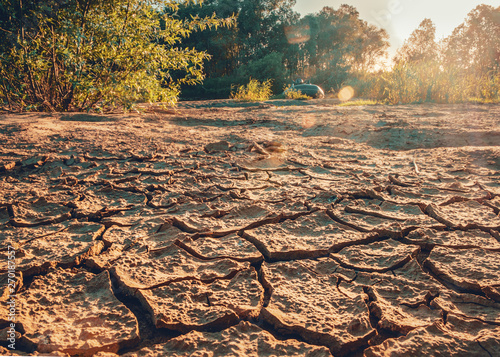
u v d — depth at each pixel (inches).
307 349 49.0
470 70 468.1
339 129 229.6
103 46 258.8
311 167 143.3
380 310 56.3
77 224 87.4
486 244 77.4
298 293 61.9
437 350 48.0
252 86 589.3
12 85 250.5
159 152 162.9
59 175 129.0
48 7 256.5
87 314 55.8
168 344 49.9
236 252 76.0
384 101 406.0
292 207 99.3
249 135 210.7
